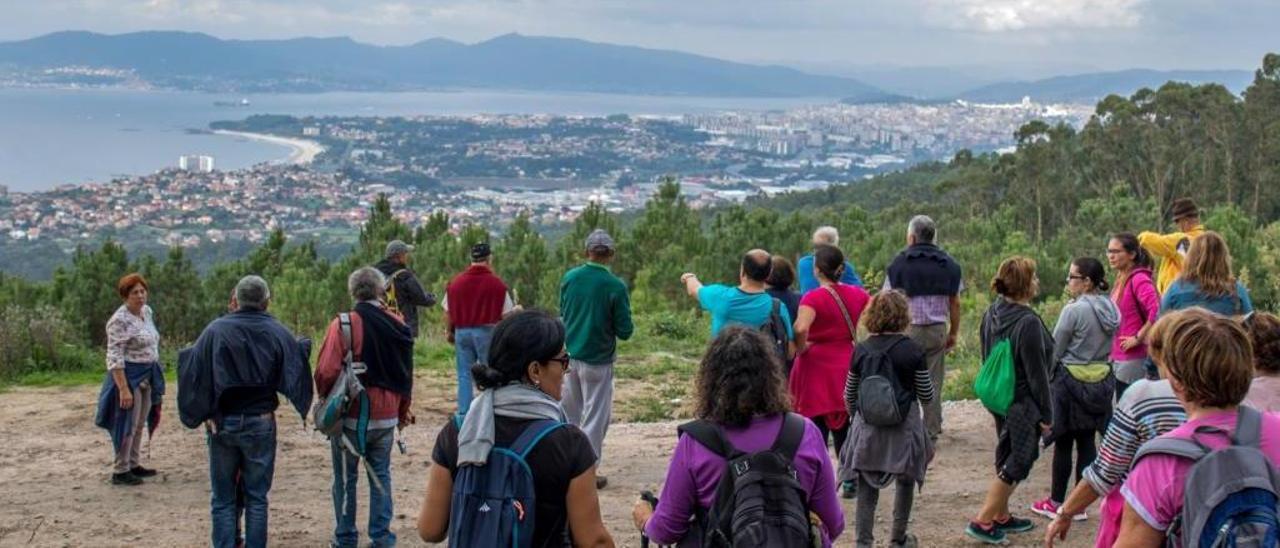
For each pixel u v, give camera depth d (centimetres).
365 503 721
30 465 821
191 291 1756
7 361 1231
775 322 652
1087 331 592
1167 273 703
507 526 321
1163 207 4916
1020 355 576
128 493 742
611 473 800
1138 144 5153
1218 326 298
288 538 642
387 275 983
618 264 2155
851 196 9281
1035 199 5312
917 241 739
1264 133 4728
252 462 565
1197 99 4969
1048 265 1989
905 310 542
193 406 549
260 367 557
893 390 534
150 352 768
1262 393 358
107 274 1653
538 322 342
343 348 582
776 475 329
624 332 730
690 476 342
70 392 1135
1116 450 355
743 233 2131
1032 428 577
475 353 857
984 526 605
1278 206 4684
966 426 930
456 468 338
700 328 1634
